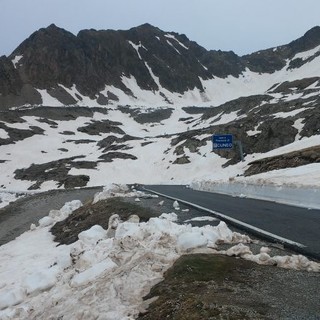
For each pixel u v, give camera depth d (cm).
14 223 2712
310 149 3241
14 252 1596
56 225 2086
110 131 11700
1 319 751
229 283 623
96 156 7794
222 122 10088
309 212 1470
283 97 10512
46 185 6331
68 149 9088
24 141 9656
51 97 15862
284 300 554
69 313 654
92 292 691
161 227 950
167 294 603
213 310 518
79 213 2100
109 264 798
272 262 729
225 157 6075
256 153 5834
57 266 1002
